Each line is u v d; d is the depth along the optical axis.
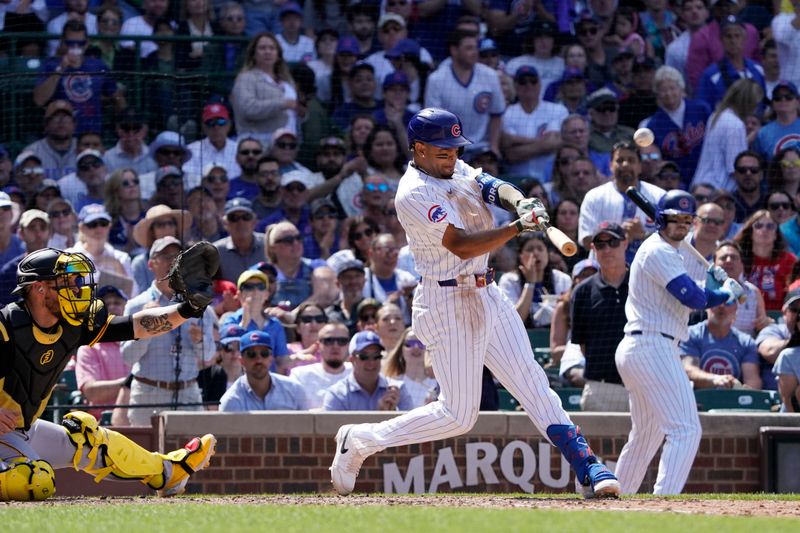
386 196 41.31
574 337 32.56
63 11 44.47
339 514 15.69
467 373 19.16
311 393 31.55
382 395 31.17
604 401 32.16
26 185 39.41
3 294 35.16
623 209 36.62
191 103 40.56
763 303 36.81
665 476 26.31
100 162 39.38
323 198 41.69
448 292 18.89
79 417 20.50
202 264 19.62
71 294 18.77
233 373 32.69
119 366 32.31
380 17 45.66
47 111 39.78
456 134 18.77
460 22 44.91
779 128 44.28
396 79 43.66
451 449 30.39
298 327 34.69
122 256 36.09
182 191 34.09
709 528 14.17
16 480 19.03
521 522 14.56
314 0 45.78
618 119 45.12
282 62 43.03
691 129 44.84
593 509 16.84
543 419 19.09
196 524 14.70
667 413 26.69
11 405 19.25
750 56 46.94
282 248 37.47
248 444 29.59
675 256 26.59
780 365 32.78
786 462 30.69
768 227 39.22
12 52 40.50
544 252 35.91
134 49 42.38
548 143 44.12
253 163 41.41
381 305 34.53
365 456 20.55
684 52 47.06
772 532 13.93
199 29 44.88
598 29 46.38
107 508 17.08
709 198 42.06
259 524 14.60
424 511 16.06
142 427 29.89
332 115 43.81
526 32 46.16
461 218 18.81
